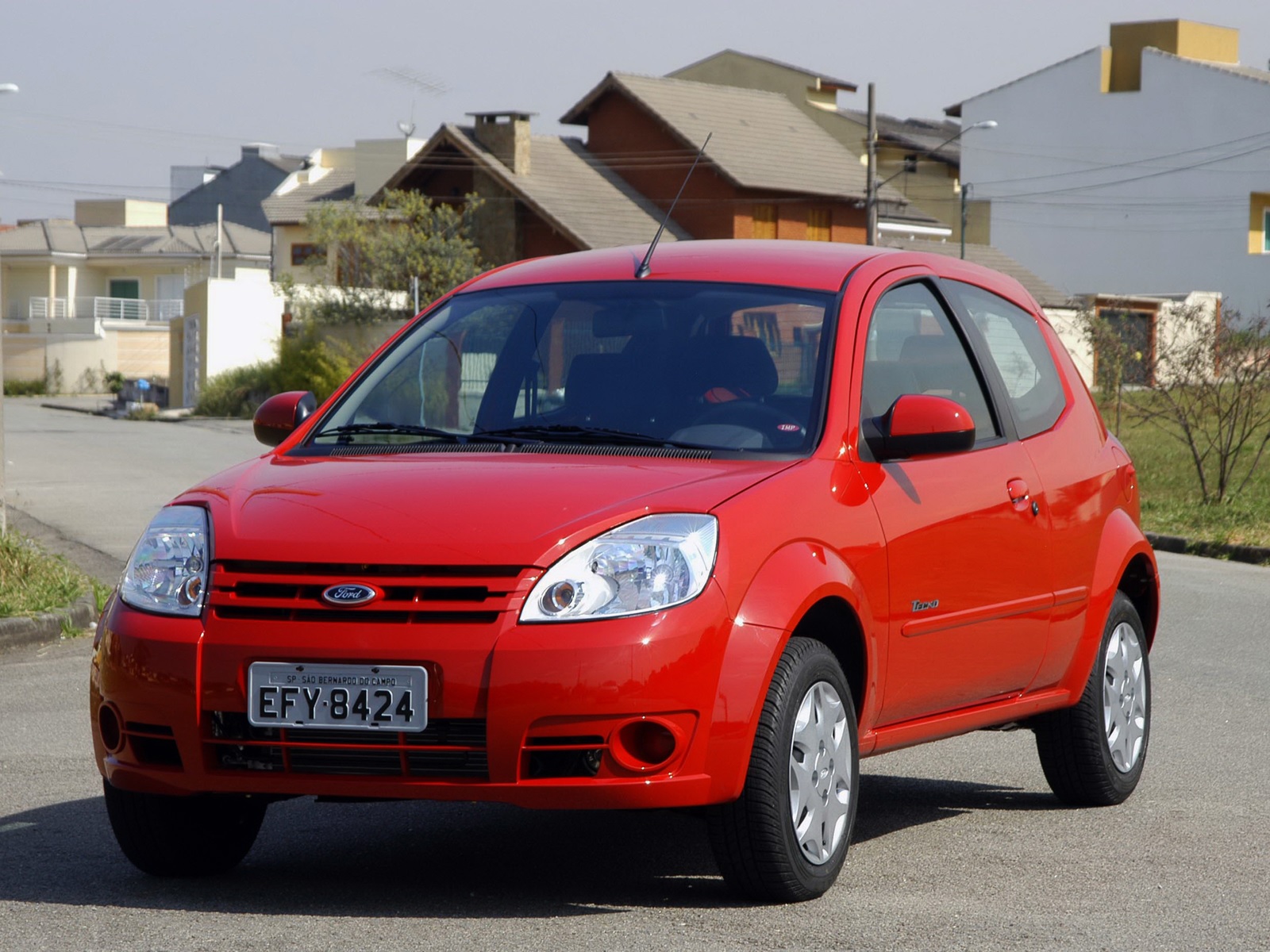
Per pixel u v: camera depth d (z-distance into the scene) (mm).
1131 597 12188
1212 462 43094
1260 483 38219
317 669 7730
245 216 166875
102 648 8320
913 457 9312
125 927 7938
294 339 78062
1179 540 30125
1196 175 108312
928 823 10719
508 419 9461
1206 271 108250
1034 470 10648
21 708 14617
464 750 7676
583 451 8938
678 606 7770
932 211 123500
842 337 9508
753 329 9594
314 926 7938
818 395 9180
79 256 140625
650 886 8781
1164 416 37344
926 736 9688
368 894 8609
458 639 7625
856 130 123250
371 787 7773
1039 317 11906
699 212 87875
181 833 8773
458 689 7590
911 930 8023
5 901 8453
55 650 17984
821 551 8492
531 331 9938
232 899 8508
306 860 9469
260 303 88438
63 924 7988
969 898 8711
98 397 123938
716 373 9367
